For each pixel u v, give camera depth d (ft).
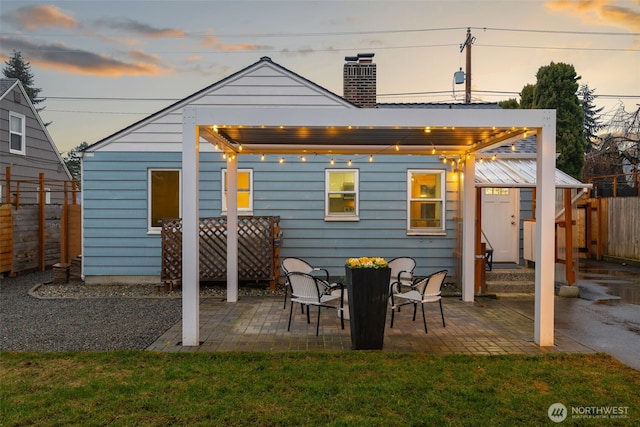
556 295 28.12
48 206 41.60
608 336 19.12
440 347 17.34
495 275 30.12
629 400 12.42
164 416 11.37
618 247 43.96
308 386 13.17
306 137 21.86
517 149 33.19
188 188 17.25
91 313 23.38
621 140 65.16
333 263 32.42
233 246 26.07
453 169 30.19
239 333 19.35
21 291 30.22
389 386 13.19
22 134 53.72
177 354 16.25
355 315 16.92
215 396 12.55
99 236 32.09
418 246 32.48
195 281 17.39
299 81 32.14
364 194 32.40
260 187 32.24
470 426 10.98
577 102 54.34
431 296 20.30
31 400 12.26
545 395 12.71
